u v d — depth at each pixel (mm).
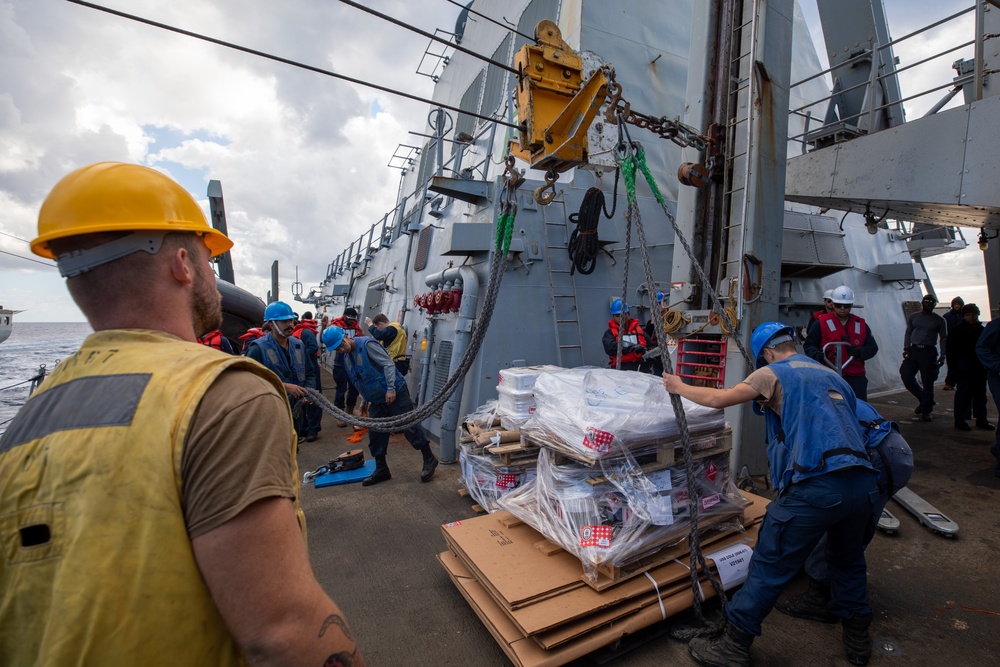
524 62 3025
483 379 5609
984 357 4504
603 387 2795
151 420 767
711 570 2670
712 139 4449
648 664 2371
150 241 896
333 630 812
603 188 6508
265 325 7043
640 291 6555
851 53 5953
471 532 3035
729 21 4441
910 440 5812
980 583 2928
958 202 4152
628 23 7031
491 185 6211
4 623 757
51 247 888
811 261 7105
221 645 783
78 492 739
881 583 2990
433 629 2695
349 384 8242
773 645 2484
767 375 2336
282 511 797
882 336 8922
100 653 695
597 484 2510
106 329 898
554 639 2168
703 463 2852
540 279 6059
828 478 2104
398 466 5629
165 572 729
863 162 4938
